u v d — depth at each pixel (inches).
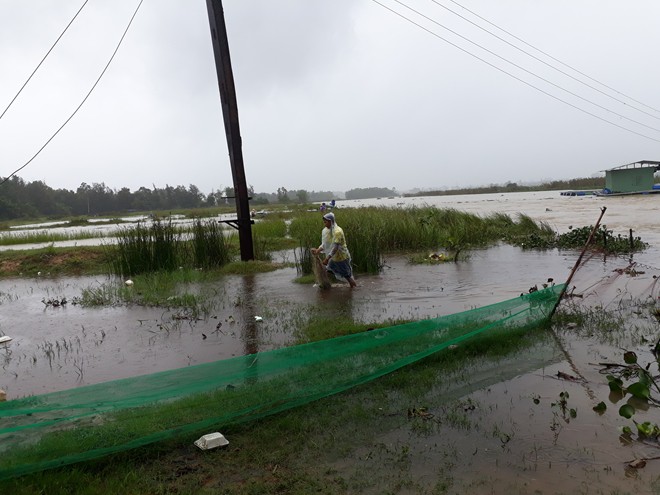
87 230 1427.2
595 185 3543.3
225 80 557.0
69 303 422.3
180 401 184.1
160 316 356.2
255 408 187.3
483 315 263.3
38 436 163.9
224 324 326.3
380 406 196.7
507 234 747.4
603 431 173.9
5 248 882.8
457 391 207.9
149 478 154.6
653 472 149.9
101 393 180.2
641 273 425.7
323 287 424.2
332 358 215.9
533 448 164.1
